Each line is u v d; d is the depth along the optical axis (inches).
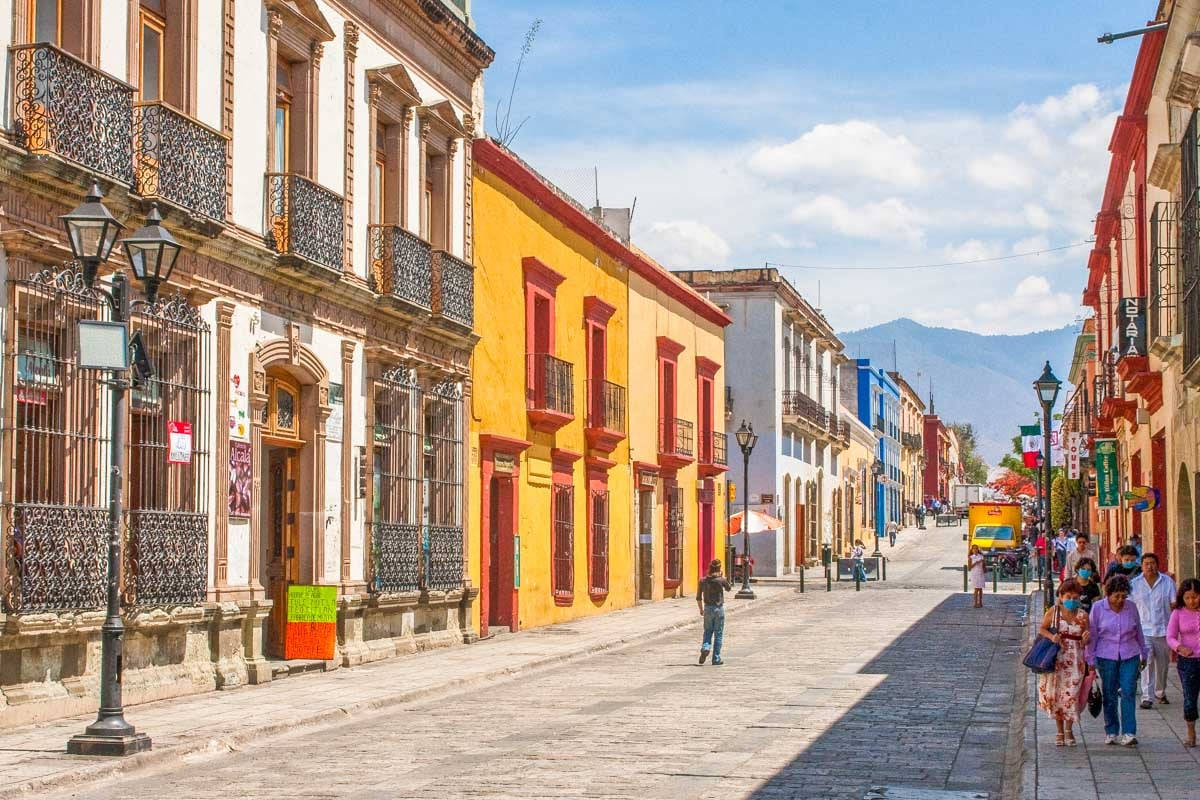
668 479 1588.3
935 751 523.8
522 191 1151.0
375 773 467.8
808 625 1242.0
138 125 610.9
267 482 781.9
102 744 477.7
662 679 799.1
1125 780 439.2
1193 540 831.1
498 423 1088.8
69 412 568.1
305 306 781.9
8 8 538.3
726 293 2118.6
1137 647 516.7
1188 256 740.0
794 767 480.4
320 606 777.6
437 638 952.3
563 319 1256.2
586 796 420.5
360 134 859.4
